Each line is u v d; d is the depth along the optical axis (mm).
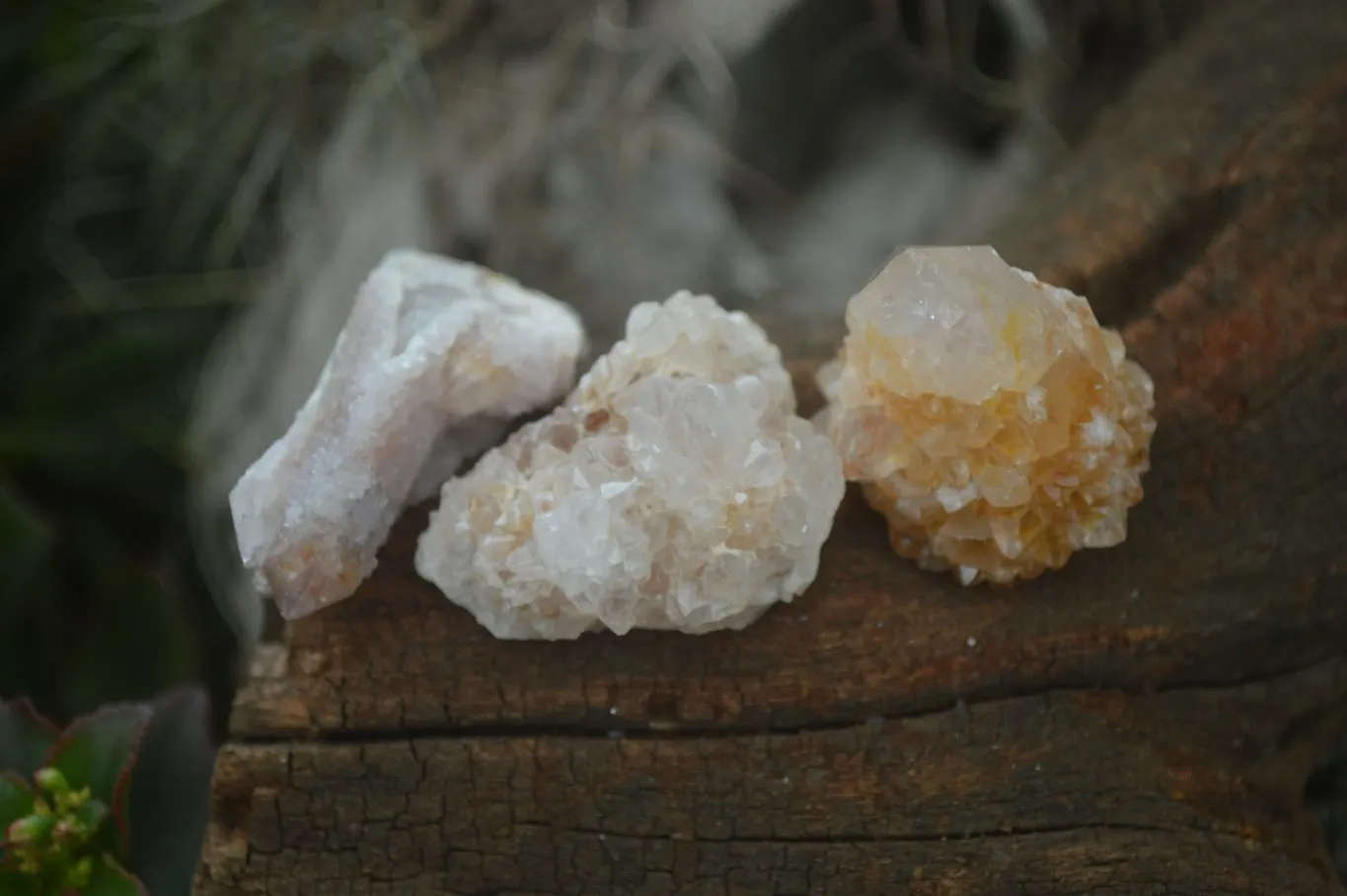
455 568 404
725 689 405
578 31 487
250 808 402
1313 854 409
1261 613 410
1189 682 410
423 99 492
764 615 408
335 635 407
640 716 405
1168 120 440
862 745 404
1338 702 413
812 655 406
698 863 402
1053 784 403
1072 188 448
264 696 405
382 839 402
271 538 401
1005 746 404
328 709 404
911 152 509
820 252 501
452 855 402
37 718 425
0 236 501
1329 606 411
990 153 506
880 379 402
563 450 408
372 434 402
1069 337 400
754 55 492
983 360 396
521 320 415
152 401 500
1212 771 407
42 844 403
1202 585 411
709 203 498
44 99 493
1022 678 407
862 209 507
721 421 398
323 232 492
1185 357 419
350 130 491
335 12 490
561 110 493
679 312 411
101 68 493
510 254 490
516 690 405
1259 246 421
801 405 426
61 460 491
